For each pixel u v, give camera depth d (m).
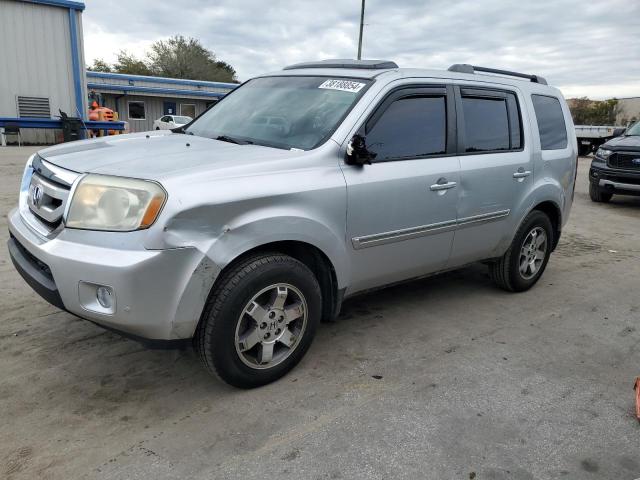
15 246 3.32
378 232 3.58
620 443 2.83
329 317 3.57
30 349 3.54
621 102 53.19
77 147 3.52
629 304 4.98
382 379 3.36
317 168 3.26
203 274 2.73
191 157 3.12
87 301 2.69
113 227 2.67
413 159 3.79
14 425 2.75
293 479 2.44
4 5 16.55
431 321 4.34
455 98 4.14
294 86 4.08
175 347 2.86
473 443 2.76
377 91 3.62
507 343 3.99
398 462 2.58
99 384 3.17
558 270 6.03
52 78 17.70
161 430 2.76
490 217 4.41
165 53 57.19
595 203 11.20
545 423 2.97
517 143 4.69
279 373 3.25
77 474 2.41
